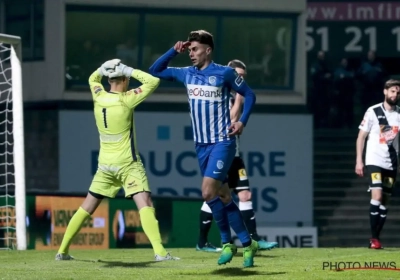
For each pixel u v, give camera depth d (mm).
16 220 34906
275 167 61844
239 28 62406
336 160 64625
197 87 21594
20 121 35250
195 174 60438
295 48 63125
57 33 59219
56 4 59219
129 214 41406
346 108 66375
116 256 28500
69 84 59812
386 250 30953
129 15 60438
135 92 24719
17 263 25891
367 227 61969
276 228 60031
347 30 68500
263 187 61562
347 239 61625
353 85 66562
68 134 59469
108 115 24766
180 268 23719
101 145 25266
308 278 21094
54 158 59594
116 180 25391
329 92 66188
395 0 68500
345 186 63781
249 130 61656
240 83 21594
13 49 35594
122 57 60688
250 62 62750
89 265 24969
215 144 21578
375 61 67125
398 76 69875
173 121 60281
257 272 22219
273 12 62531
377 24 68625
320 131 65875
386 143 32594
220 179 21469
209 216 30484
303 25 63031
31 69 60531
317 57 66750
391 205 62500
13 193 38438
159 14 60844
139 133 59844
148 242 41812
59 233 40000
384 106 32781
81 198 40688
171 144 60250
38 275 22359
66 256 26594
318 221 62312
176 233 43062
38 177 60250
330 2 68312
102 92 25078
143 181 25047
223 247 22094
